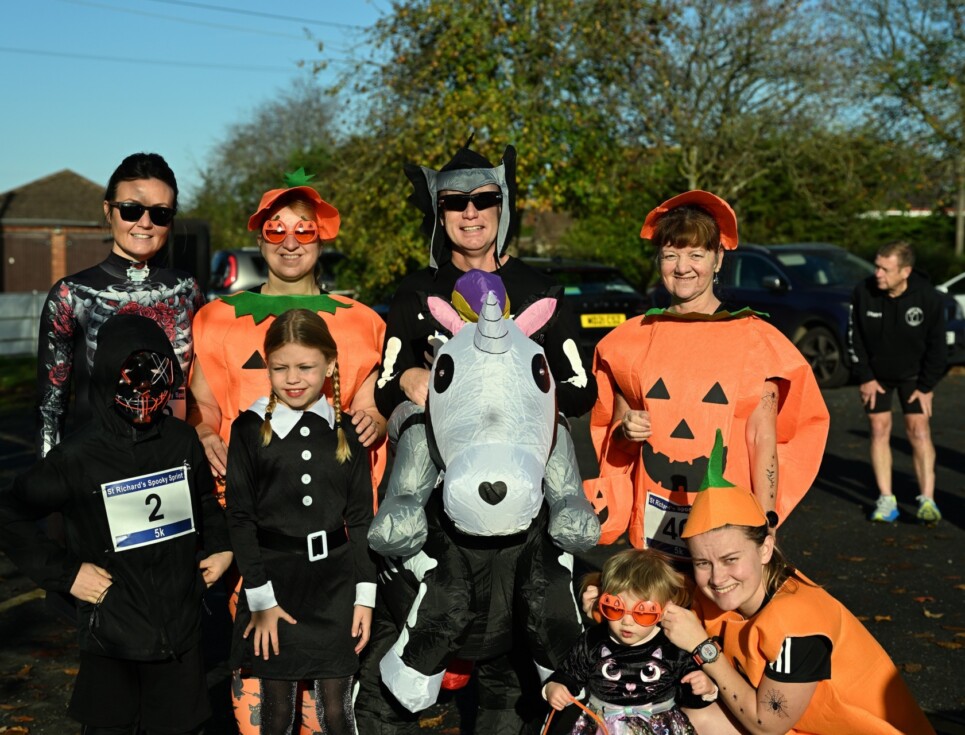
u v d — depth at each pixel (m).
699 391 3.46
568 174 18.64
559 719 3.28
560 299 3.38
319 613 3.37
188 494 3.46
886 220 27.19
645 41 20.34
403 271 18.41
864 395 7.45
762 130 23.48
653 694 3.21
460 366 2.95
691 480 3.46
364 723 3.41
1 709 4.60
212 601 6.07
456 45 17.73
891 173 24.34
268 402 3.51
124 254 3.94
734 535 3.12
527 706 3.42
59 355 3.82
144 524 3.37
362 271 19.33
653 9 20.27
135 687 3.44
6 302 20.11
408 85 18.50
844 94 23.28
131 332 3.35
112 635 3.31
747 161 23.53
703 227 3.46
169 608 3.38
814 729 3.25
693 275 3.51
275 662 3.34
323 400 3.54
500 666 3.40
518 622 3.19
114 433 3.36
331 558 3.40
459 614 3.11
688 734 3.24
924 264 23.95
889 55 23.48
